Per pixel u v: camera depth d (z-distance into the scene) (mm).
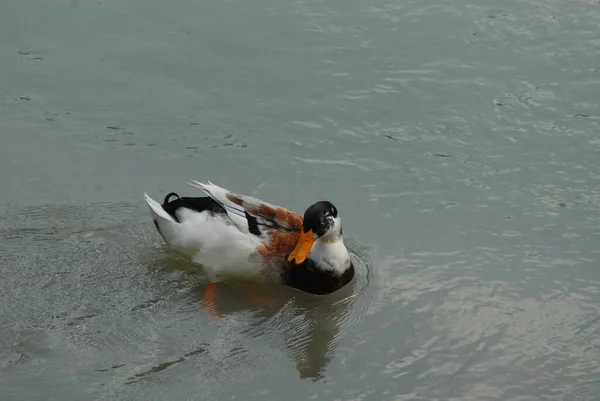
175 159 9414
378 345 6957
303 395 6316
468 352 6844
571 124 9922
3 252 7840
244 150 9562
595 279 7762
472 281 7770
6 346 6633
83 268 7734
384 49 11188
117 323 7043
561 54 11055
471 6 12047
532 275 7828
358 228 8508
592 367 6660
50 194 8781
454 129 9898
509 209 8727
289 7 12023
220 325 7133
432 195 8945
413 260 8078
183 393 6246
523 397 6332
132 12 11875
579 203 8766
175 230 7750
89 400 6094
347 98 10375
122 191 8898
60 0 12070
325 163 9414
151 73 10727
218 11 11938
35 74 10617
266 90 10484
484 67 10867
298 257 7203
